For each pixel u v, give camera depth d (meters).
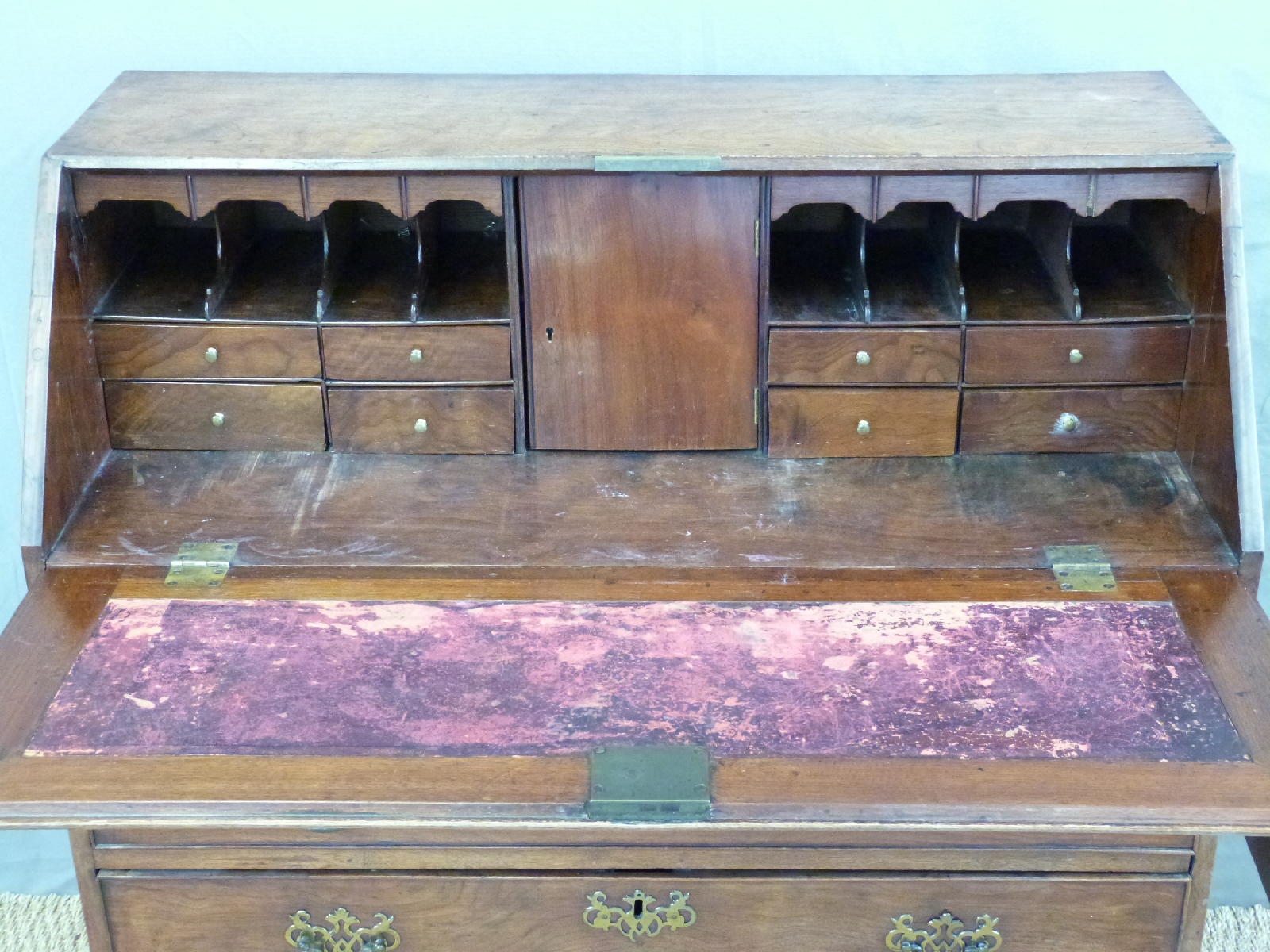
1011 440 2.02
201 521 1.92
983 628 1.74
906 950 1.68
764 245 1.92
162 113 2.01
